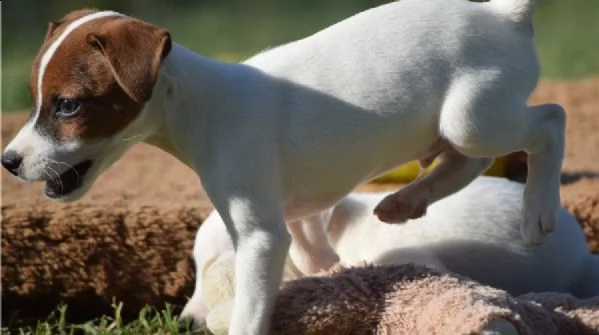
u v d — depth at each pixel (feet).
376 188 25.09
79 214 21.04
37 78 15.23
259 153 15.80
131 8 70.59
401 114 16.26
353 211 20.07
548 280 19.20
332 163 16.28
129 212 21.18
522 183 22.35
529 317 15.69
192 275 21.11
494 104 16.26
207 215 21.25
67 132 15.10
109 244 20.98
